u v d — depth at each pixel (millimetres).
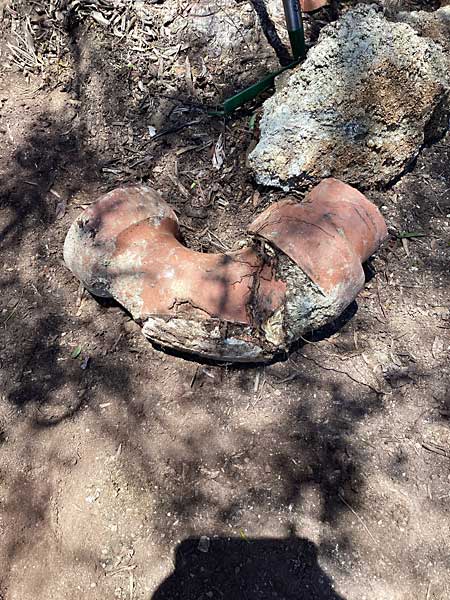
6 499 675
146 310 697
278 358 747
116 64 985
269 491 656
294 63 956
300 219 656
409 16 940
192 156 932
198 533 638
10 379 760
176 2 1018
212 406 717
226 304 662
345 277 644
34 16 1063
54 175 946
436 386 721
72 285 838
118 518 652
